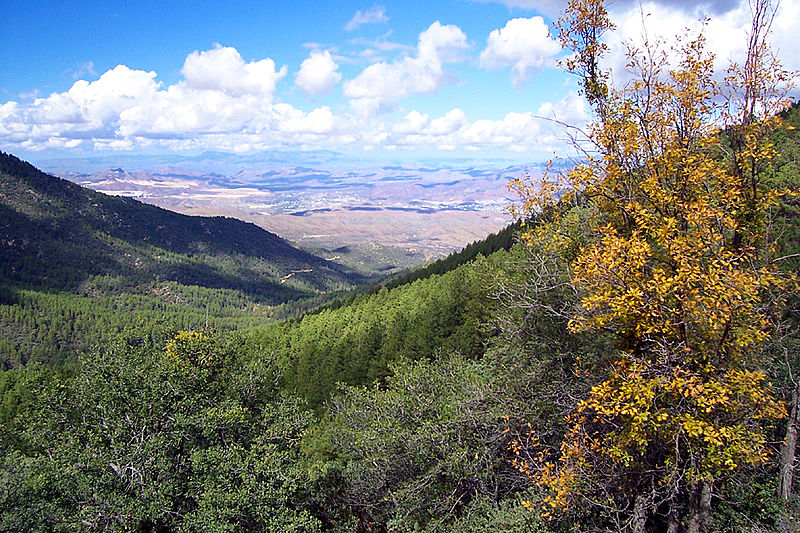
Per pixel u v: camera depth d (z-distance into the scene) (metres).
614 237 9.80
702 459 8.98
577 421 11.80
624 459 9.76
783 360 11.33
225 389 19.38
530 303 13.38
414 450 16.05
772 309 9.79
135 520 13.04
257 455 15.48
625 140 10.56
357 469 19.30
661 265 10.02
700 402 8.30
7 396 40.78
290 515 14.48
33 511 13.47
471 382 17.27
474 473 14.39
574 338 13.40
